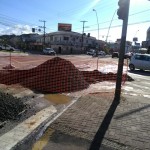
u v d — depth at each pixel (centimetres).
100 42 10244
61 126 614
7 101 722
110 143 533
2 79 1254
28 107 782
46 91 1077
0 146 498
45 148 502
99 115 717
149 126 648
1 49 6362
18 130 584
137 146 526
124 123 660
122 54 882
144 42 6888
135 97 1023
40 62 3025
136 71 2484
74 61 3662
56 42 8450
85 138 552
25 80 1178
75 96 1009
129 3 849
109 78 1595
